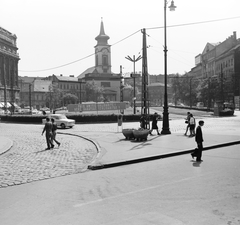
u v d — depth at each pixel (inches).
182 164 424.5
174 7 803.4
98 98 4995.1
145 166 418.3
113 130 1082.7
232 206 237.0
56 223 208.7
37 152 555.2
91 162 440.8
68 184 319.3
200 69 4712.1
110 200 258.8
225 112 2001.7
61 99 4320.9
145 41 836.0
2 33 3730.3
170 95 6692.9
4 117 1769.2
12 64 3917.3
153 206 240.5
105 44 5880.9
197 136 447.8
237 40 3666.3
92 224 205.8
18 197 272.4
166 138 737.0
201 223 204.2
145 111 839.7
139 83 7057.1
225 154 512.4
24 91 4896.7
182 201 251.6
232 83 2903.5
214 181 317.4
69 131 1076.5
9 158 489.7
